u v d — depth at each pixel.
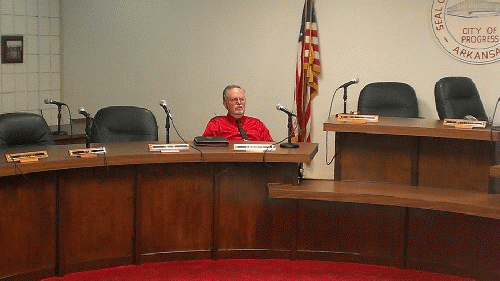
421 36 7.00
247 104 7.76
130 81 8.26
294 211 4.83
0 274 4.25
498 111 6.79
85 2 8.34
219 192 4.84
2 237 4.24
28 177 4.33
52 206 4.46
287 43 7.52
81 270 4.61
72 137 6.64
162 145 4.76
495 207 4.23
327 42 7.34
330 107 7.39
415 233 4.69
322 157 7.49
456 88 6.32
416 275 4.61
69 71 8.47
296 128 7.42
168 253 4.84
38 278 4.44
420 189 4.70
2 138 4.96
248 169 4.83
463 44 6.84
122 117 5.57
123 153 4.62
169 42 8.02
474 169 4.63
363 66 7.24
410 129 4.61
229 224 4.87
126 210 4.73
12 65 7.72
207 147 4.92
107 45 8.30
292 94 7.56
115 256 4.73
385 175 4.86
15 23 7.73
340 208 4.81
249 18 7.64
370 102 6.71
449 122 4.66
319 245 4.86
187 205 4.84
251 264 4.79
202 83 7.94
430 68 7.01
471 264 4.55
